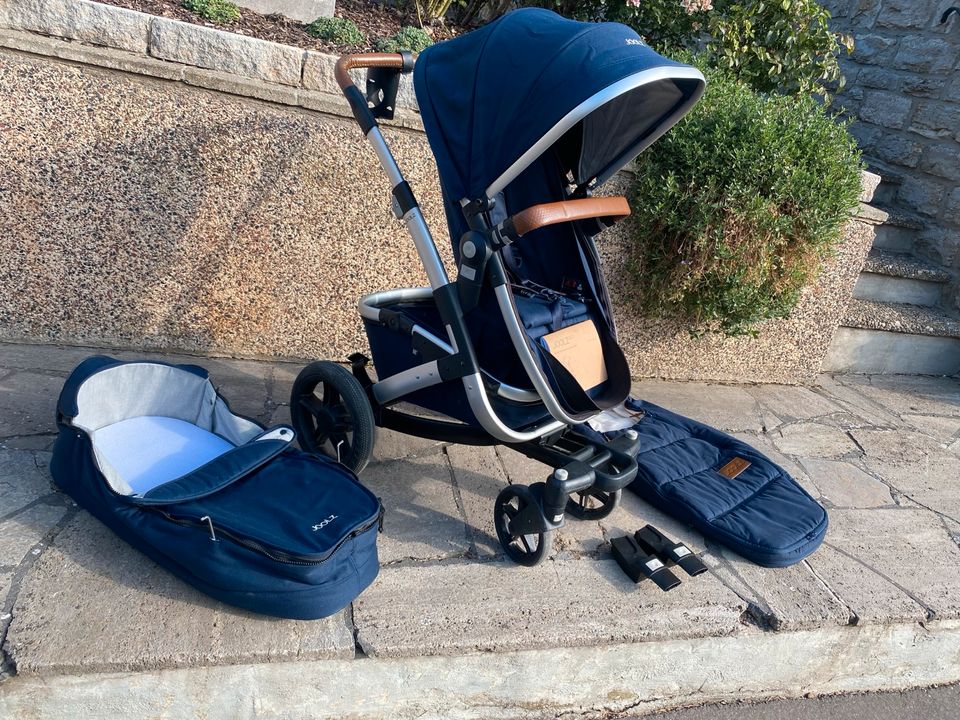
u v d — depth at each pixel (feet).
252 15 12.74
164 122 9.66
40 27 9.17
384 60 7.76
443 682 6.60
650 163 11.44
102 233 9.97
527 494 7.17
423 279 11.58
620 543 7.93
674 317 12.92
